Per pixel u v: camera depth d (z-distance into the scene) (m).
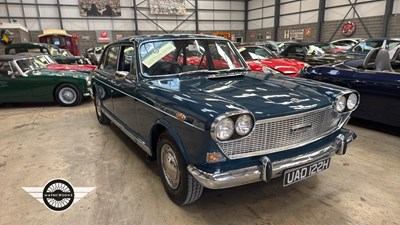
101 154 3.32
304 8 16.50
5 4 15.73
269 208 2.22
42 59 6.99
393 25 12.17
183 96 2.01
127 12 18.38
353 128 4.03
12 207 2.29
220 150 1.74
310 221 2.05
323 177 2.68
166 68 2.72
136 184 2.62
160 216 2.14
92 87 4.49
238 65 3.11
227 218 2.11
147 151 2.57
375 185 2.52
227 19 20.84
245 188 2.52
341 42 11.73
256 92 2.14
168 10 19.08
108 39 18.23
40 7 16.41
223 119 1.63
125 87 2.81
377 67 3.86
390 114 3.50
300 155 2.01
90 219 2.12
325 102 2.10
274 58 6.58
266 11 19.38
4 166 3.05
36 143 3.74
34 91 5.86
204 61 2.92
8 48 9.66
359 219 2.06
